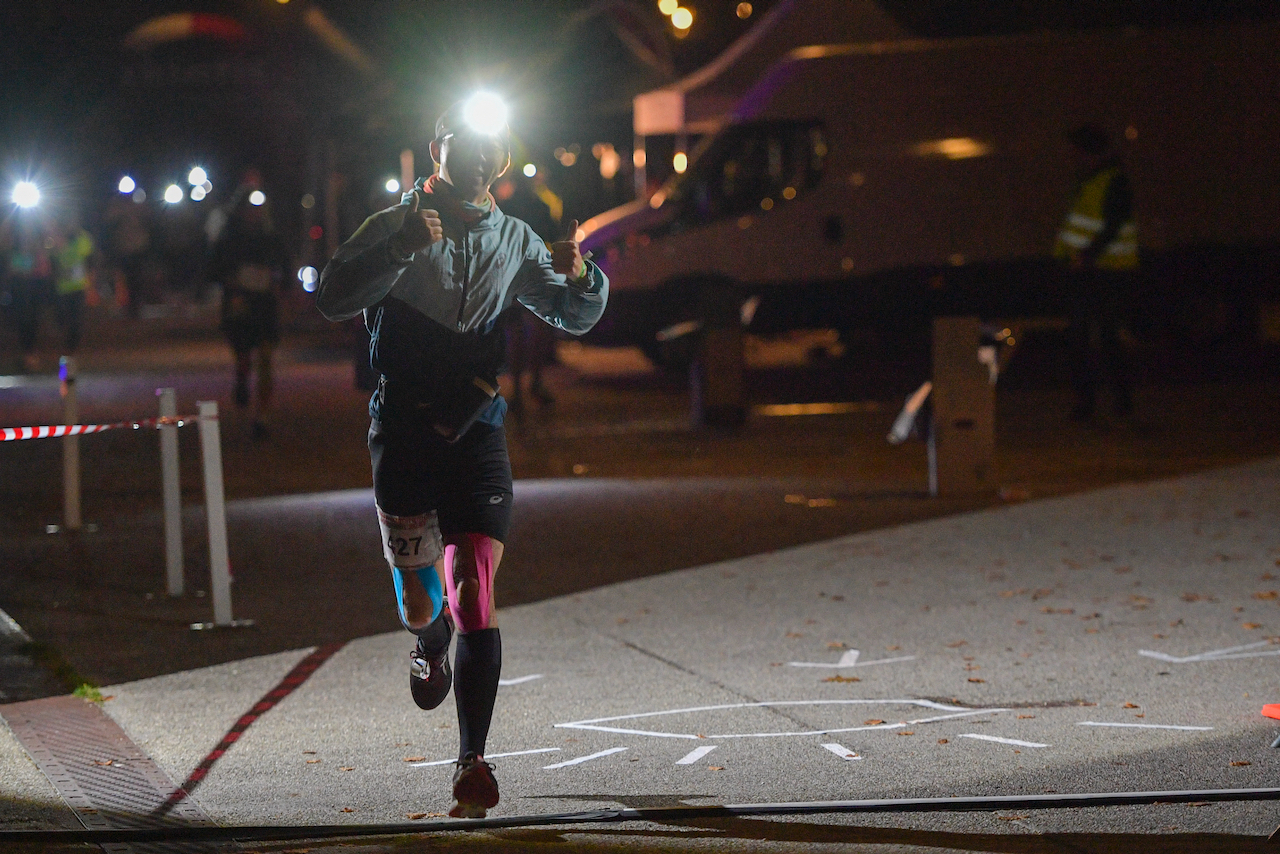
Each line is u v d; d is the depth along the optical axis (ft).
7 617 44.24
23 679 37.63
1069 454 77.10
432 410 26.50
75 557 54.13
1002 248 107.04
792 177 109.09
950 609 44.68
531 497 66.23
